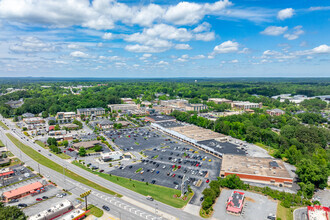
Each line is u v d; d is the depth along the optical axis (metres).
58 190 143.62
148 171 174.62
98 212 120.50
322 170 152.62
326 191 151.62
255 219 117.06
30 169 173.75
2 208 105.25
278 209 126.31
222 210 124.25
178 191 145.25
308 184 144.50
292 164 192.75
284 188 151.88
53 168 176.12
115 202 130.88
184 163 190.88
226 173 163.75
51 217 114.12
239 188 148.00
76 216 112.25
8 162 181.25
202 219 116.50
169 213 121.44
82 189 145.12
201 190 147.12
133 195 139.25
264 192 143.12
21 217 104.06
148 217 117.31
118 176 165.25
